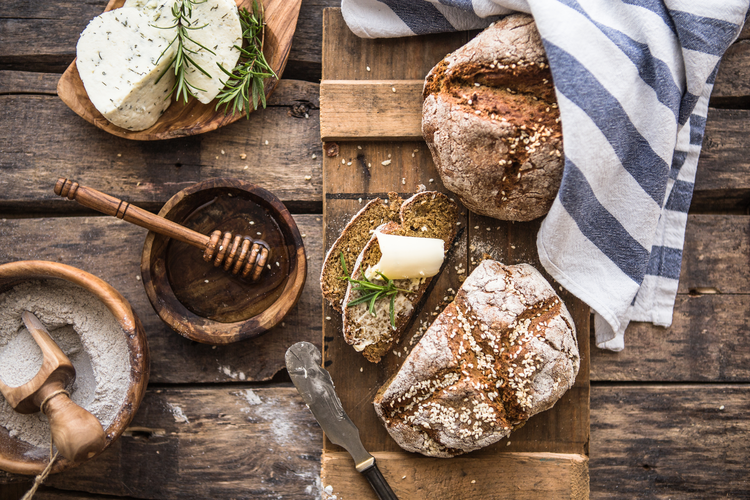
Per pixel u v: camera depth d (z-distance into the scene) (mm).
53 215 740
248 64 699
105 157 727
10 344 690
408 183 705
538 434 698
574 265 671
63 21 730
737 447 720
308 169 726
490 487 693
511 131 641
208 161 725
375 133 697
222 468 717
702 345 726
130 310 663
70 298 688
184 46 683
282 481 716
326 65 705
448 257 702
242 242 688
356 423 697
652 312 721
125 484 717
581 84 631
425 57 703
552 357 662
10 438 680
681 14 636
